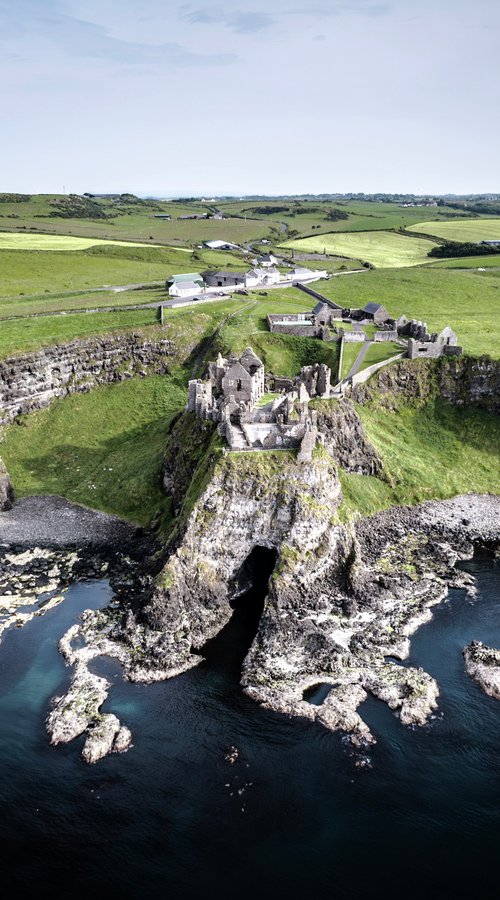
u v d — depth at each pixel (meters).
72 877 44.91
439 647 68.81
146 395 135.88
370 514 95.81
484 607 76.12
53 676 64.00
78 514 97.69
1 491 98.81
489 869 45.34
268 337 136.88
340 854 46.47
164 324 148.50
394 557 86.56
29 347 127.69
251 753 54.94
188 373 144.00
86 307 162.75
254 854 46.53
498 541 92.69
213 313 159.75
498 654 66.62
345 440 101.44
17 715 59.03
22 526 94.44
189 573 74.38
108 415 128.75
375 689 61.72
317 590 75.56
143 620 70.75
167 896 43.59
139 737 56.53
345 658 65.56
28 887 44.12
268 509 76.88
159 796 51.09
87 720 57.97
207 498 77.06
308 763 54.00
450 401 122.06
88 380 135.50
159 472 102.00
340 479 97.12
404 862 45.88
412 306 169.50
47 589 78.81
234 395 93.12
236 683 62.84
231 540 77.12
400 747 55.56
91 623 71.50
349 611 73.12
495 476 110.50
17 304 165.75
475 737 56.69
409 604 75.75
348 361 124.25
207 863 45.88
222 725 57.72
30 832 48.09
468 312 163.62
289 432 81.31
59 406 128.50
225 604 74.38
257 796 51.09
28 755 54.72
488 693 61.91
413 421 119.75
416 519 97.44
